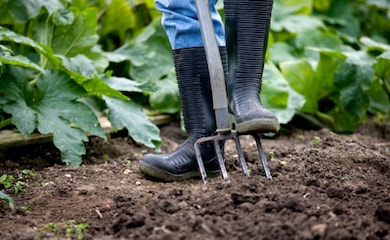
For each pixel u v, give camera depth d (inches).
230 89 135.3
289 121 216.8
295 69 212.2
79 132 166.7
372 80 205.0
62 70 177.5
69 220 126.7
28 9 182.2
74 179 150.6
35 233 119.3
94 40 194.7
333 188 127.4
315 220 114.3
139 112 179.6
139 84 182.7
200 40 139.3
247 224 112.6
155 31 220.8
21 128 160.1
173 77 211.5
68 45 192.7
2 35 164.2
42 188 144.3
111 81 181.3
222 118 133.3
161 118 207.6
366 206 122.4
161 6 141.3
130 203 129.8
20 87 165.6
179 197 126.3
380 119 236.2
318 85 214.5
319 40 243.1
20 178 150.6
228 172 150.2
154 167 145.9
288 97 206.1
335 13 291.7
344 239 106.2
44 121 163.6
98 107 196.7
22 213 131.2
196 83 140.6
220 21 141.8
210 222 113.8
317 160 156.6
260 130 130.8
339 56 206.8
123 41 228.4
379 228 111.6
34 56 188.4
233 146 182.9
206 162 144.7
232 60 134.3
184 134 203.5
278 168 145.1
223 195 123.0
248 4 130.3
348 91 205.8
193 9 138.3
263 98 204.4
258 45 132.0
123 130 193.6
